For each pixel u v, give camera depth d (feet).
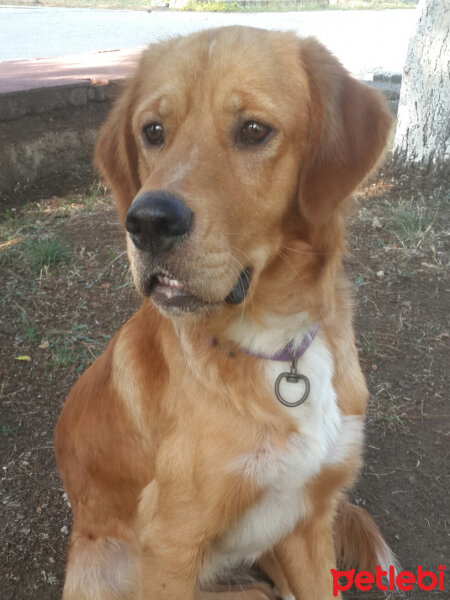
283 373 1.48
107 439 1.63
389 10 15.92
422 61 3.82
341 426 1.57
